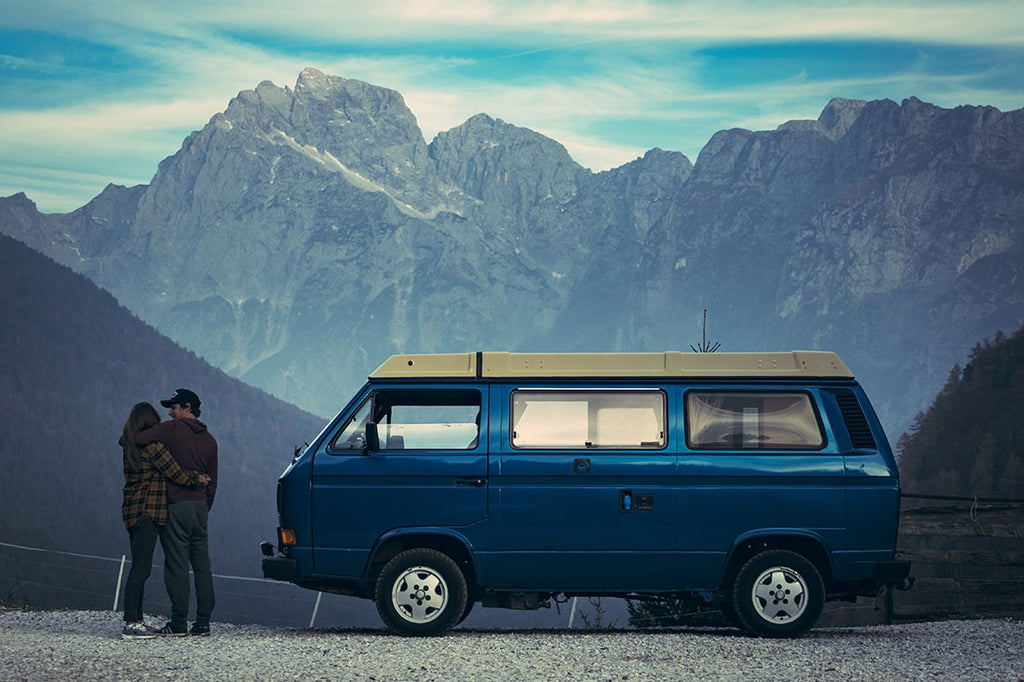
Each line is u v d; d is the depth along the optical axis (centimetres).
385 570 1009
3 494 16675
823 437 1009
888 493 1003
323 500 1014
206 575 1020
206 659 842
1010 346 16700
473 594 1048
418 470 1009
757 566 1001
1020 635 1034
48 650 884
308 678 756
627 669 800
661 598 1064
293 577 1016
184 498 1005
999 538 1371
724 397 1015
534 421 1016
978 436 14888
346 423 1028
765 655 876
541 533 1002
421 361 1038
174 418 1027
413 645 931
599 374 1019
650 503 1000
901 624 1242
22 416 19875
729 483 1002
